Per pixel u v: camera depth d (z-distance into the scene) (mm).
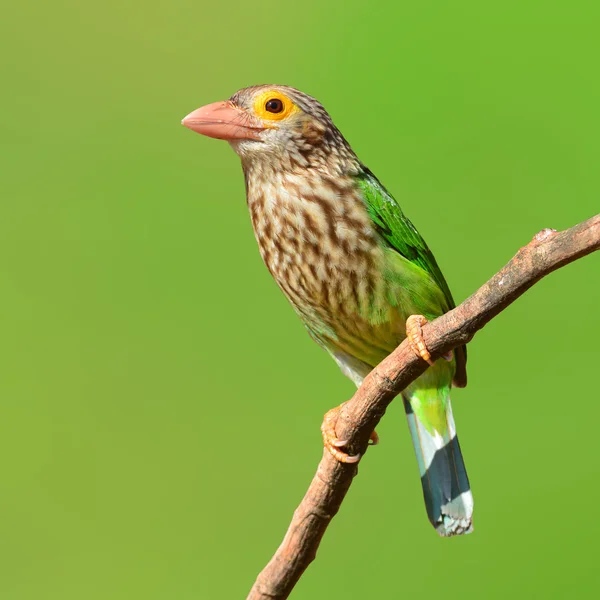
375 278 10430
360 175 10656
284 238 10523
